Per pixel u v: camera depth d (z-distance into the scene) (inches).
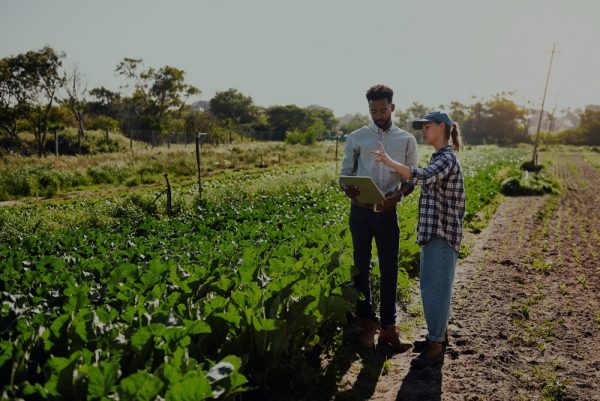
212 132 2301.9
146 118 2844.5
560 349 194.7
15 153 1560.0
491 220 545.6
